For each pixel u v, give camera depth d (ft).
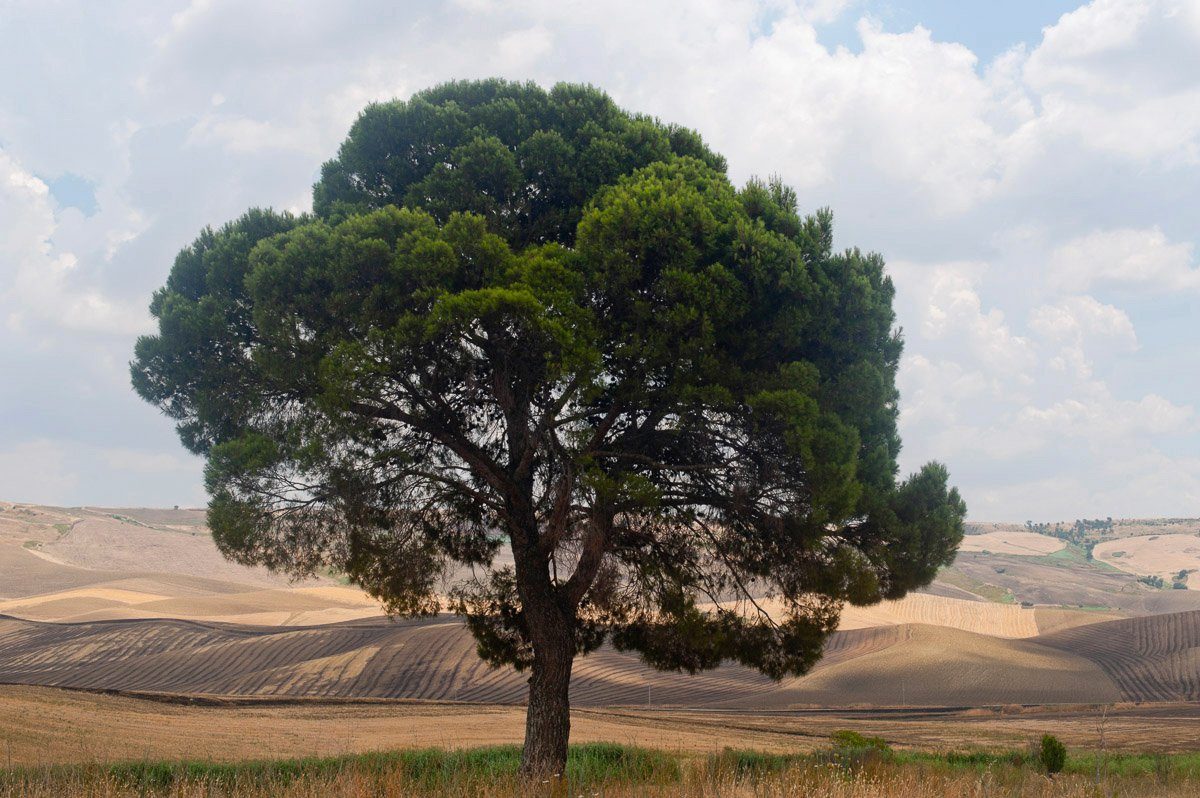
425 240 53.36
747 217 56.08
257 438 54.70
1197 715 204.64
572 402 55.62
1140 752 126.62
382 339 52.47
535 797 40.19
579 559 61.93
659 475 58.70
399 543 62.69
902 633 323.57
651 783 42.75
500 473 58.44
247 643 281.74
